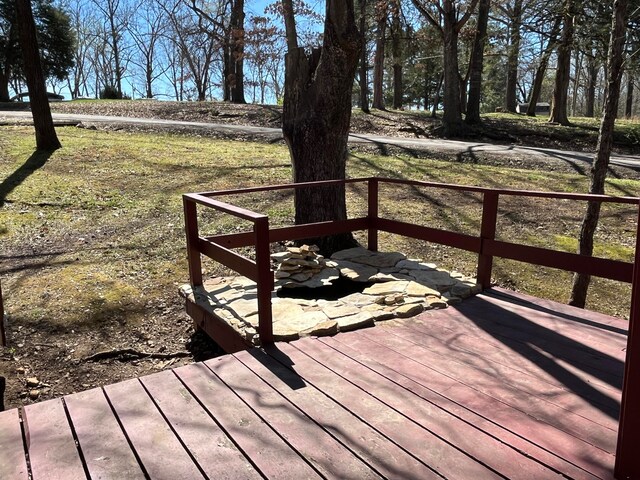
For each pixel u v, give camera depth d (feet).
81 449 7.41
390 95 133.49
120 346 14.49
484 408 8.54
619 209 28.50
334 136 19.48
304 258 17.53
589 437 7.67
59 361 13.57
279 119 60.54
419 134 61.05
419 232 17.06
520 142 58.44
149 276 18.44
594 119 78.89
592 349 10.98
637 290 6.05
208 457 7.22
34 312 15.28
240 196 27.55
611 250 22.81
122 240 21.26
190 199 14.11
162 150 37.01
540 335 11.79
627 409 6.39
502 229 24.97
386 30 90.17
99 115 58.95
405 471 6.88
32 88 33.65
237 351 12.20
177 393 9.11
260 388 9.27
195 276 15.35
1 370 12.90
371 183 18.62
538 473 6.82
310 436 7.72
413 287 15.12
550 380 9.57
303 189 20.10
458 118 60.80
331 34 17.95
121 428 7.98
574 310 13.43
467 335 11.85
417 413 8.38
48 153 33.55
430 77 119.96
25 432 7.86
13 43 89.61
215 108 66.49
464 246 15.52
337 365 10.26
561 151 49.93
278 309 13.46
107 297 16.56
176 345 14.93
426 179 33.63
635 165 42.14
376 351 10.97
